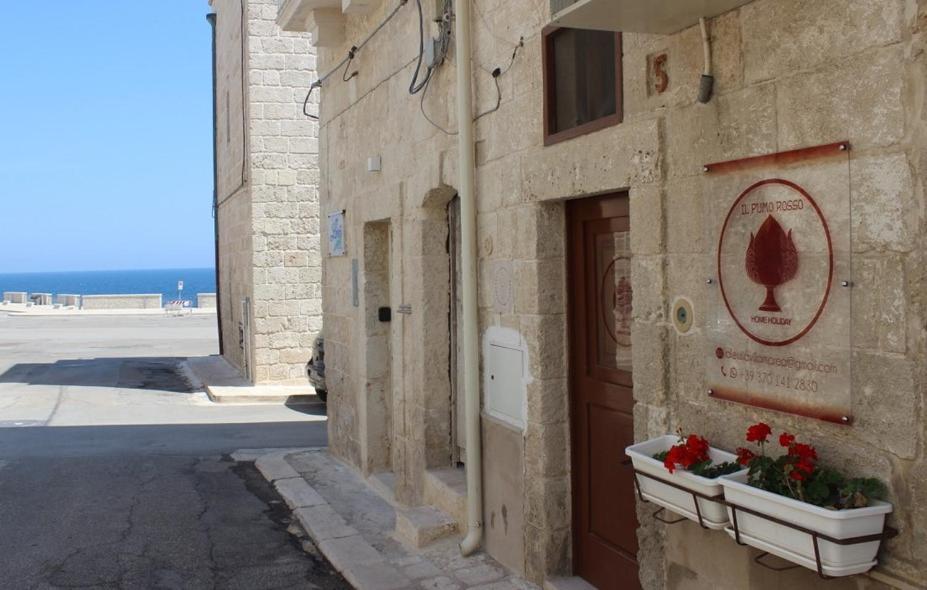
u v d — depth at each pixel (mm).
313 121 16031
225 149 19500
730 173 3541
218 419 13031
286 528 7035
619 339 4727
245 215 16688
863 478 2959
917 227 2801
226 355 20562
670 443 3871
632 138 4137
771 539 3037
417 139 6891
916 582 2812
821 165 3119
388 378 8352
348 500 7668
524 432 5273
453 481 6613
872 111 2938
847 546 2807
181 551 6426
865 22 2959
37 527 6969
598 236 4879
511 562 5527
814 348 3166
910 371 2830
